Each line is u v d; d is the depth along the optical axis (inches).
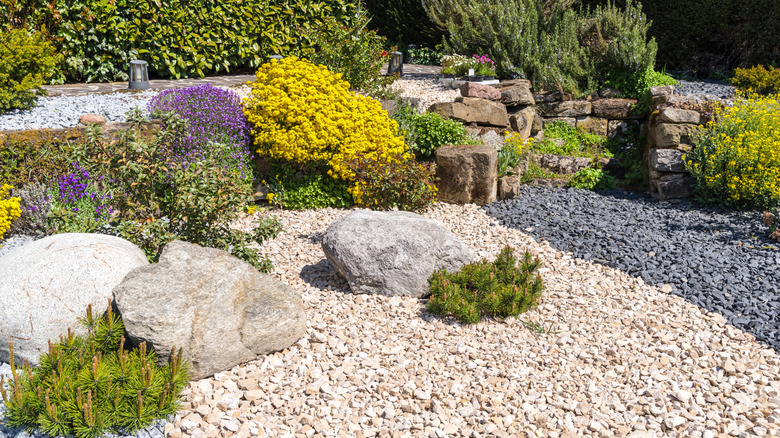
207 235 203.5
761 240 245.9
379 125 305.9
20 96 291.0
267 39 474.6
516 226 275.1
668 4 504.7
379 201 274.7
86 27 385.4
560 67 424.5
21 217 233.0
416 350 169.0
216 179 197.9
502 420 139.3
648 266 223.1
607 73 426.6
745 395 147.0
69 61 385.1
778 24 464.4
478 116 360.8
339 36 398.9
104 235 175.5
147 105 315.0
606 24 435.2
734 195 287.1
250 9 454.3
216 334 151.0
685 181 315.3
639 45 415.5
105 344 141.9
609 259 231.6
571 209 300.0
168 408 134.4
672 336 175.3
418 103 359.9
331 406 143.9
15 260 156.6
